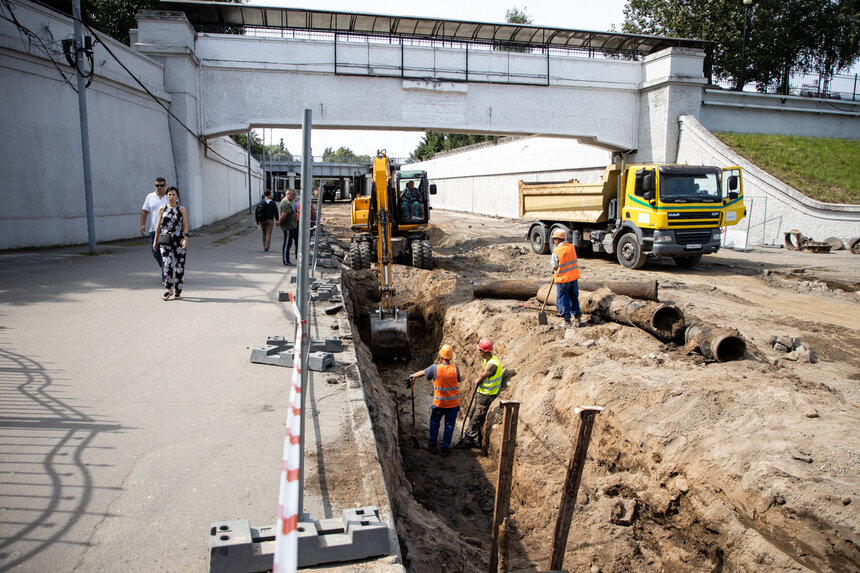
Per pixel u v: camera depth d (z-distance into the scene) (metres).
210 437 4.52
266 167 66.81
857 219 21.39
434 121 24.44
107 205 17.97
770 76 39.72
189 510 3.52
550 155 35.53
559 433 7.01
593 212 17.83
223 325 7.86
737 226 24.16
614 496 5.82
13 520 3.34
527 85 25.09
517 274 16.53
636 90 26.73
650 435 5.74
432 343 13.20
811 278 15.07
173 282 9.31
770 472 4.55
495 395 8.74
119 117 18.59
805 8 36.69
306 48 23.02
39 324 7.56
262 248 17.91
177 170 22.44
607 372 7.17
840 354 8.73
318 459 4.25
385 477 4.59
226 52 22.70
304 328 3.55
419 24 24.14
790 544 4.17
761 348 8.85
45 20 15.14
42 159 15.09
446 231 30.02
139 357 6.38
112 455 4.17
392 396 10.55
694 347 8.00
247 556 2.92
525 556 5.56
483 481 7.64
